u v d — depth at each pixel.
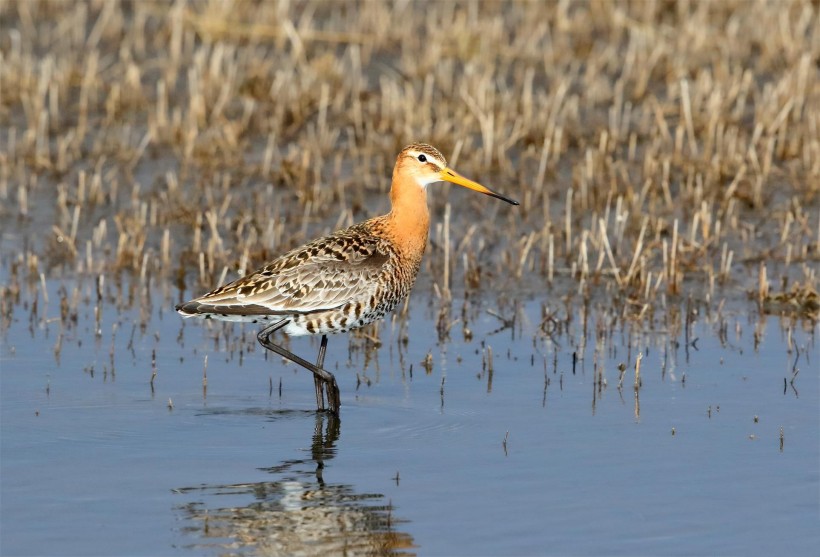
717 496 10.05
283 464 10.91
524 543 9.30
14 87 21.89
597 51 23.45
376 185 18.70
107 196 18.56
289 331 12.49
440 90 21.77
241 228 17.14
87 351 13.87
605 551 9.16
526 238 16.92
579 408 12.12
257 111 21.14
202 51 22.33
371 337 14.28
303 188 18.33
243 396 12.67
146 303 15.53
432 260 16.73
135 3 26.33
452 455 11.04
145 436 11.55
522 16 25.30
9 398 12.45
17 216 18.11
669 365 13.30
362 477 10.57
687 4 24.70
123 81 22.41
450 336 14.49
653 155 18.78
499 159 19.12
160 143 20.30
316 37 24.14
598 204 17.88
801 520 9.62
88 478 10.58
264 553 9.21
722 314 14.99
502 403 12.31
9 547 9.28
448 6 25.33
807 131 19.42
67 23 24.89
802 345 13.80
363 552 9.20
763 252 16.50
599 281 16.11
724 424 11.60
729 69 22.36
